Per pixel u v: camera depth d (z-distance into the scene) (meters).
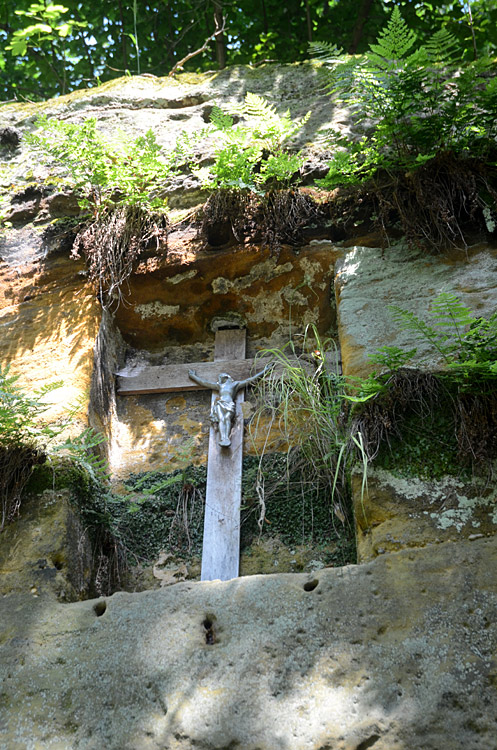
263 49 10.84
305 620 3.88
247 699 3.63
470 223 5.51
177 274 6.08
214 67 10.89
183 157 6.66
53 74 11.14
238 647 3.84
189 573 4.95
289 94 7.18
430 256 5.48
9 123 7.52
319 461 5.09
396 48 5.70
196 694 3.69
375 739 3.41
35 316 5.96
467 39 9.61
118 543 5.01
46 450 4.96
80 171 6.33
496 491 4.20
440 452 4.41
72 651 3.99
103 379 5.75
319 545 4.88
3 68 11.12
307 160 6.40
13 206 6.79
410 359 4.82
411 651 3.66
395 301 5.26
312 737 3.46
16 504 4.68
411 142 5.73
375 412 4.55
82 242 6.21
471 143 5.69
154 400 5.89
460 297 5.12
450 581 3.87
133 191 6.23
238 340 6.06
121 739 3.62
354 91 5.86
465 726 3.38
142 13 10.85
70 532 4.62
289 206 5.99
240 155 6.00
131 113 7.34
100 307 6.00
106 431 5.58
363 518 4.30
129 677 3.82
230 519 5.02
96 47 11.09
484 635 3.65
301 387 5.20
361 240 5.84
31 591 4.32
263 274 6.01
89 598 4.63
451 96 5.92
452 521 4.16
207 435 5.61
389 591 3.90
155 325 6.22
